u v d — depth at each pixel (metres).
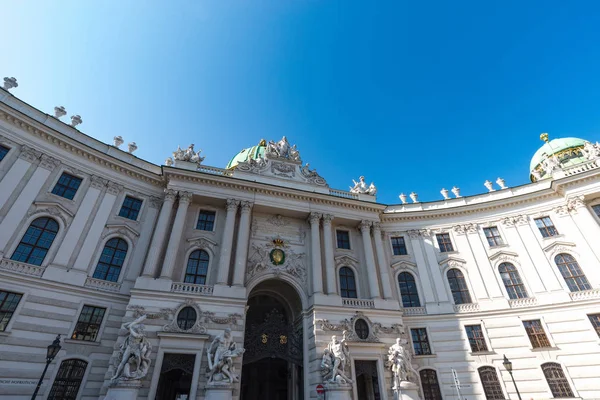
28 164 23.91
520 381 26.05
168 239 27.19
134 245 26.73
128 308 21.92
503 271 31.44
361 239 33.97
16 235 21.97
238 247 27.67
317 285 28.08
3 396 18.23
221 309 23.98
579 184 31.00
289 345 26.42
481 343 28.41
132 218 27.91
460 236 34.34
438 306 30.66
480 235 33.91
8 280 20.55
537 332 27.59
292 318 31.41
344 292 30.64
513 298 29.94
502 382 26.23
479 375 26.89
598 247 28.33
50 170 24.88
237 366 21.98
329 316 26.44
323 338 25.23
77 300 22.58
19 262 21.36
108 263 25.23
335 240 33.59
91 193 26.39
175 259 25.64
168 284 23.91
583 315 26.62
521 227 32.78
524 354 26.92
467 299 31.05
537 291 29.30
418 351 28.77
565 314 27.27
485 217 34.62
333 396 21.92
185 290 24.36
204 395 20.61
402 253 34.69
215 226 29.52
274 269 29.12
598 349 25.12
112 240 26.20
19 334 19.86
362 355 25.25
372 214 34.69
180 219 27.28
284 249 30.67
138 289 22.72
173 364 21.41
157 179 29.72
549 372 25.86
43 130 24.80
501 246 32.72
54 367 20.19
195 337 21.92
